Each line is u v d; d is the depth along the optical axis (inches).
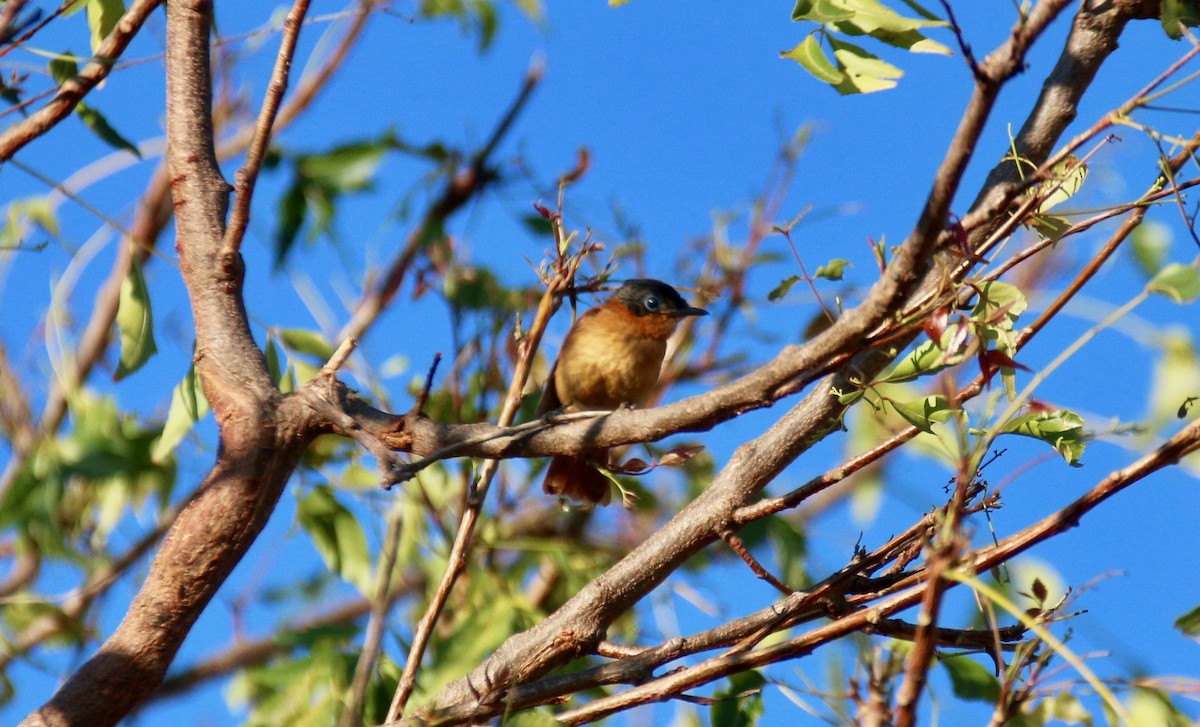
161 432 378.0
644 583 301.1
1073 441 239.6
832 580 264.1
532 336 336.8
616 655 297.4
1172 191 238.2
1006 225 244.7
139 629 262.2
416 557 384.2
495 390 448.1
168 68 318.3
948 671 273.4
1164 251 307.0
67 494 402.0
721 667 246.1
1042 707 245.1
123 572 396.8
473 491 308.5
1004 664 237.3
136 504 402.3
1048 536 233.5
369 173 405.7
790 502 271.6
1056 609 246.1
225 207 311.4
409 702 297.6
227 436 275.7
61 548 358.0
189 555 265.3
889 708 237.1
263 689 345.7
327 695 295.4
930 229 207.8
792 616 264.1
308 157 404.5
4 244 395.5
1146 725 235.1
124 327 312.0
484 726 261.7
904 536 263.7
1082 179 263.4
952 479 253.1
